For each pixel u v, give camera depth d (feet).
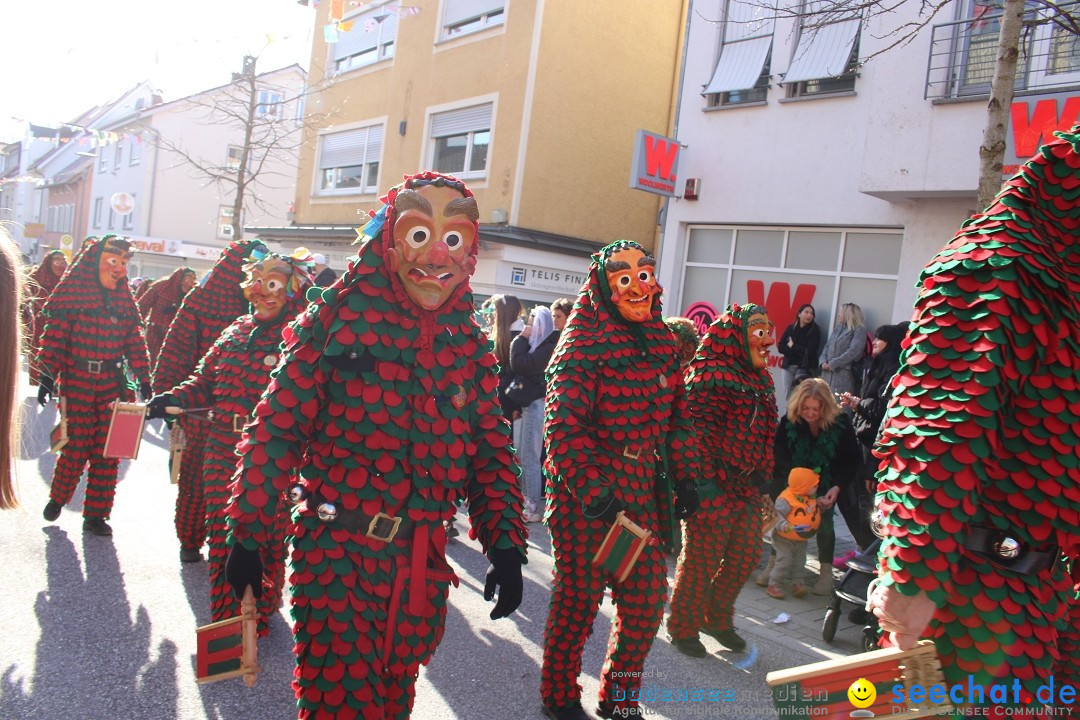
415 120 58.65
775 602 18.72
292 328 8.38
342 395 8.07
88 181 132.26
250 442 8.00
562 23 50.88
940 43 28.84
